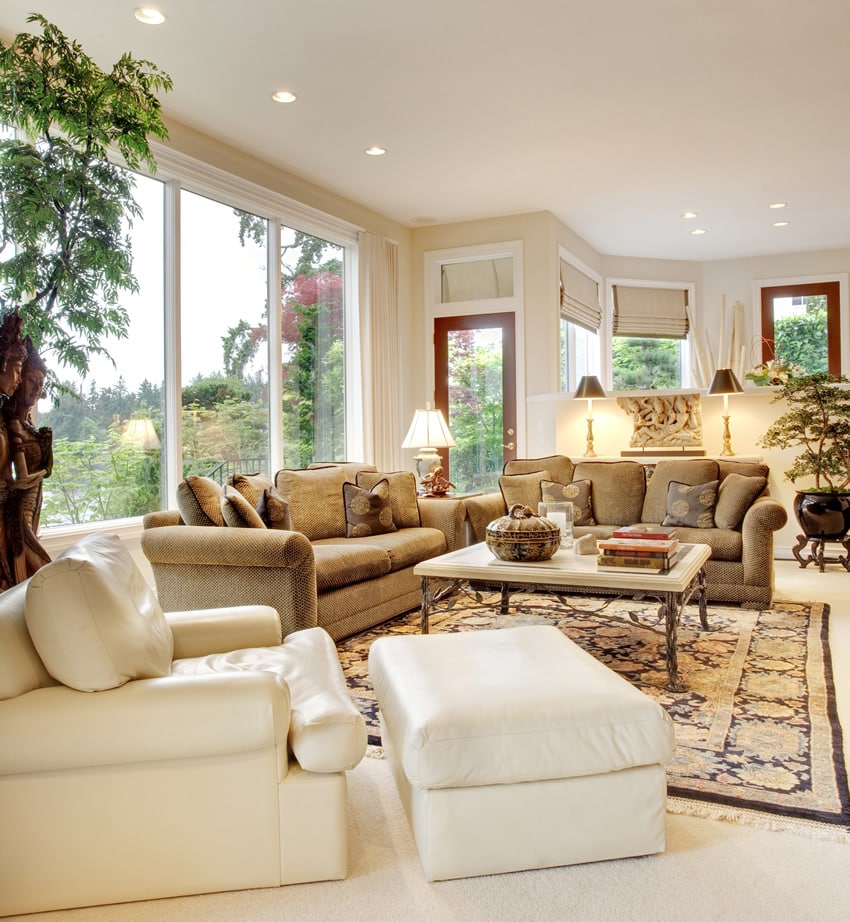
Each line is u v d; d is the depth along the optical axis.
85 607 1.67
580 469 5.39
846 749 2.42
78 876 1.67
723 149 5.31
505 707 1.81
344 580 3.72
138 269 4.43
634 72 4.13
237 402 5.18
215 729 1.69
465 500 5.02
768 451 6.06
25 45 2.96
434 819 1.75
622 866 1.81
